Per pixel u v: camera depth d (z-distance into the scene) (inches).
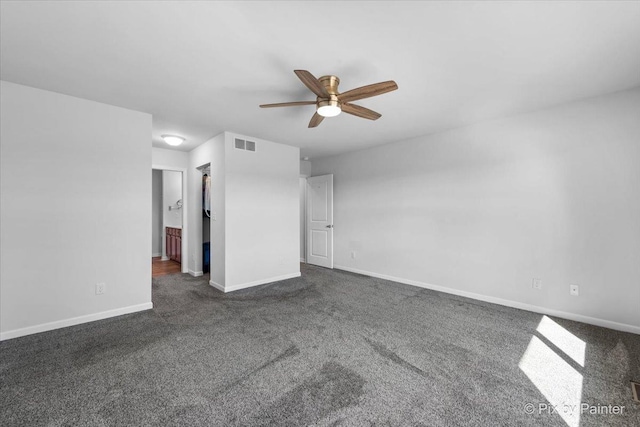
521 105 111.7
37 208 94.9
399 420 56.1
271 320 107.7
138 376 70.6
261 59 78.6
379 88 77.2
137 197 115.9
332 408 59.4
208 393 64.2
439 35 68.0
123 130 112.7
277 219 170.2
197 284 162.1
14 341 88.7
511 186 123.4
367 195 185.2
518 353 82.8
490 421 56.1
